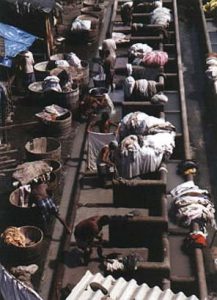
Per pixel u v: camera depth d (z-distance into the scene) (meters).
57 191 16.98
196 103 23.22
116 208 16.33
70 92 20.77
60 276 13.86
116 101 22.02
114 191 16.09
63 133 19.77
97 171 17.47
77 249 14.70
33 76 22.42
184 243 14.78
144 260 14.09
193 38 29.72
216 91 21.62
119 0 32.31
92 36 27.00
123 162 17.03
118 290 11.97
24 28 24.19
